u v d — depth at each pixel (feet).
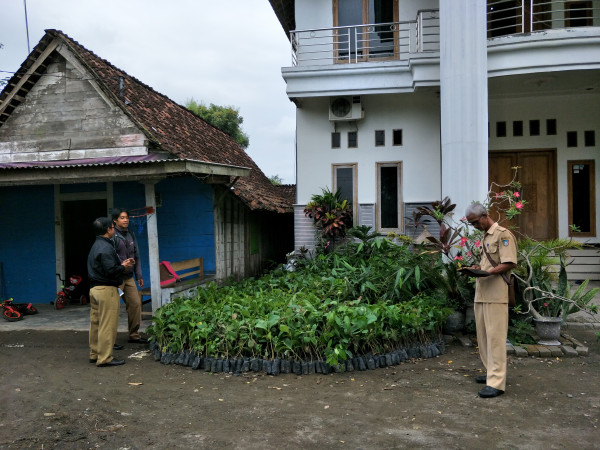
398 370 18.60
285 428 13.64
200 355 19.51
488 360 16.24
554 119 34.37
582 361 19.39
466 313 23.29
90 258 20.01
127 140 30.63
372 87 32.91
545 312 21.90
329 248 34.58
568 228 34.37
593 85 31.99
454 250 25.26
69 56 31.19
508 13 33.63
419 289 23.79
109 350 19.84
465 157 25.80
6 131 32.65
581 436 12.91
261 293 24.03
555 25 33.06
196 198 33.63
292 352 18.66
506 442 12.62
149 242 27.04
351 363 18.57
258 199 39.75
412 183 34.65
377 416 14.37
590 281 33.91
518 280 22.15
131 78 38.78
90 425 14.06
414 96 34.55
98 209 35.50
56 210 35.01
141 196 34.06
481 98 25.89
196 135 41.29
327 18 35.76
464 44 25.81
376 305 20.20
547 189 34.81
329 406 15.16
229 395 16.25
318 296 23.75
